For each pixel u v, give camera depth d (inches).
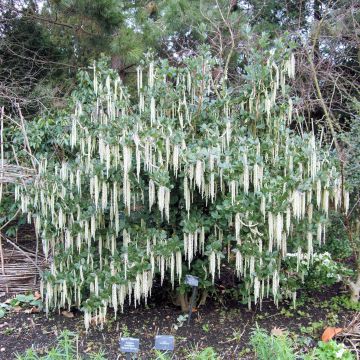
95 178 105.5
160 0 257.3
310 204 110.7
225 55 209.8
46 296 122.3
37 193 123.5
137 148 97.9
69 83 267.0
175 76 121.2
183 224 108.7
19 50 277.3
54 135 163.6
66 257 121.2
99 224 121.0
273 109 118.5
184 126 119.6
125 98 121.5
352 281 146.2
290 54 110.0
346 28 191.3
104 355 103.5
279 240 103.3
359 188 136.9
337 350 99.3
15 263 153.3
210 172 100.8
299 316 126.6
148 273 112.0
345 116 211.3
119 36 226.8
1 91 211.0
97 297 109.4
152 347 107.7
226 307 132.6
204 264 117.1
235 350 106.1
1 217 169.5
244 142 106.8
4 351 106.7
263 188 103.3
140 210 121.3
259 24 246.2
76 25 249.4
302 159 110.3
